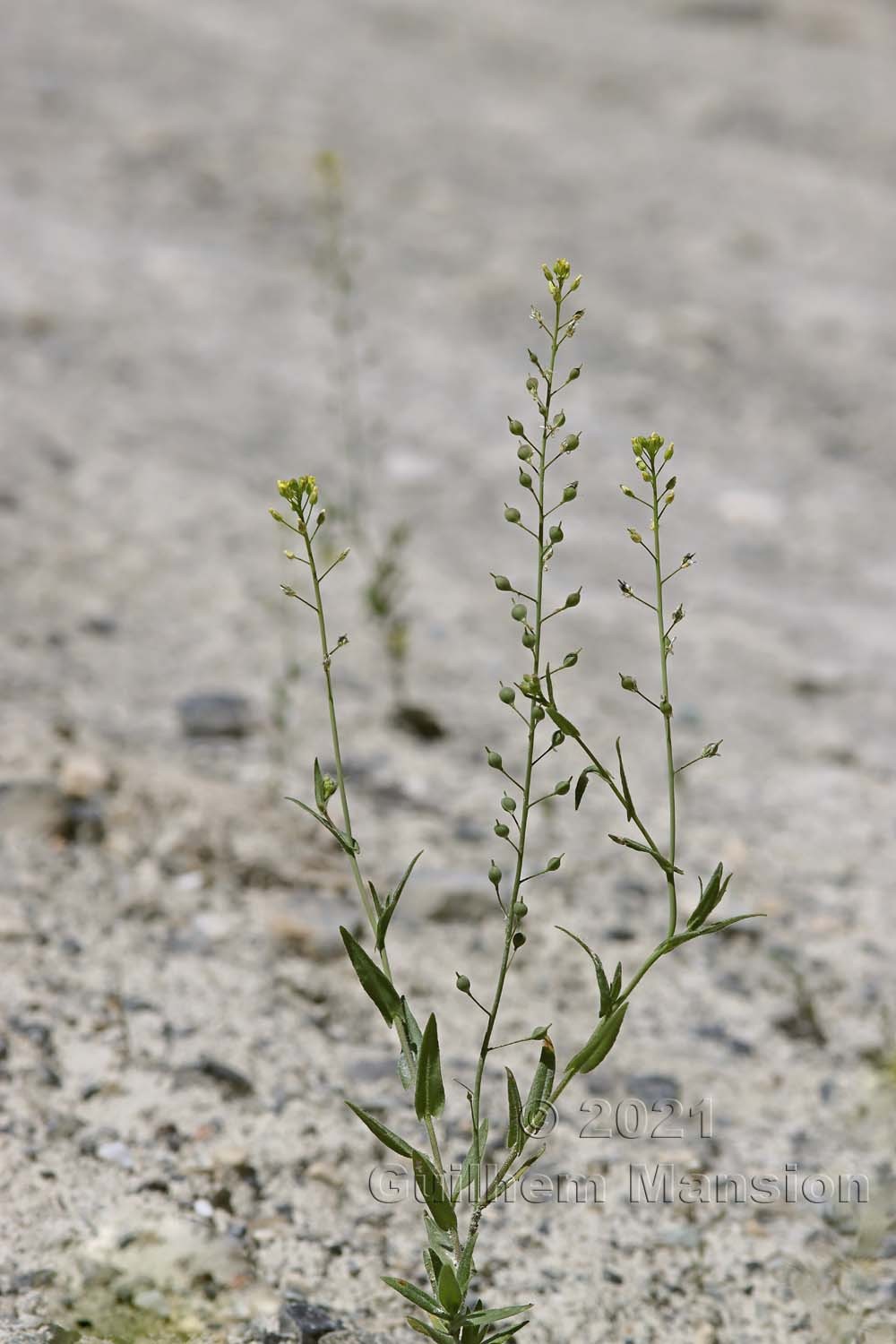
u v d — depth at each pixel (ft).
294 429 31.71
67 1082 13.50
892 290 44.52
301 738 20.66
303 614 24.29
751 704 23.89
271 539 26.37
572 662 8.77
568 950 16.97
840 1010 16.46
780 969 17.01
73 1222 11.95
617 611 26.45
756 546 30.22
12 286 35.35
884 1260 12.69
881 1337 11.75
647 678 24.14
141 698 20.97
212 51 57.06
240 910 16.46
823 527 31.35
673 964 16.94
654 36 67.77
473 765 20.83
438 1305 9.05
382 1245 12.38
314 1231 12.40
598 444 33.37
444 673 23.32
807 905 18.48
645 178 51.31
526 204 47.42
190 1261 11.73
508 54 62.95
